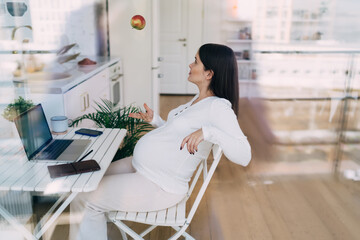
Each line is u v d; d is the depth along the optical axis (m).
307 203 2.60
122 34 4.23
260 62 6.29
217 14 6.16
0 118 1.63
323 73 5.91
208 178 1.53
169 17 6.12
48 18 3.17
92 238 1.58
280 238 2.18
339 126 4.44
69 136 1.94
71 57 3.29
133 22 2.69
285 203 2.60
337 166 3.27
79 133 1.98
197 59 1.63
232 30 6.31
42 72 2.82
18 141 1.60
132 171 1.80
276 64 6.24
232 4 6.14
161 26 6.16
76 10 3.83
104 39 4.22
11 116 1.64
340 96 5.11
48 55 3.13
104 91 3.58
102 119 2.62
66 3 3.55
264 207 2.54
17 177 1.41
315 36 6.30
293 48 6.34
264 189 2.81
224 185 2.88
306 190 2.79
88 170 1.47
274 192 2.76
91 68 3.32
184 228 1.58
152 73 4.36
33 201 1.68
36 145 1.69
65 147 1.76
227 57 1.59
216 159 1.50
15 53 1.82
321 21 6.28
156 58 4.32
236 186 2.86
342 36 6.25
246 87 6.39
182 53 6.27
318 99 5.86
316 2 6.24
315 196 2.70
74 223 1.61
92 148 1.76
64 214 2.11
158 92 4.52
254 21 6.27
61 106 2.44
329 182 2.93
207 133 1.41
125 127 2.62
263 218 2.40
